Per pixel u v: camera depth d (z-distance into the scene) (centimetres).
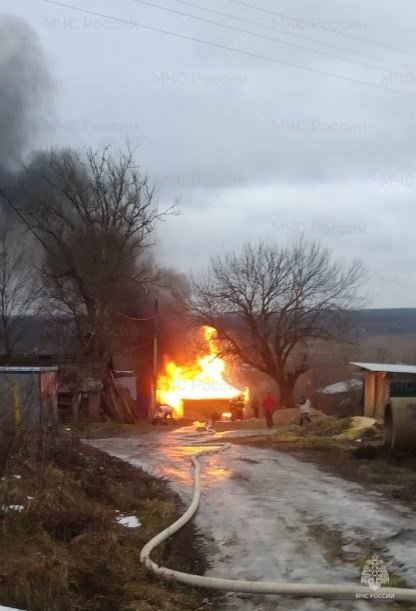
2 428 877
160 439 2386
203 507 987
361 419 2059
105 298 4116
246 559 708
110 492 998
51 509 756
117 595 577
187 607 573
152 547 725
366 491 1070
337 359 5219
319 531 809
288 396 4694
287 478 1244
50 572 564
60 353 3403
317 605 564
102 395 3606
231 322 4688
